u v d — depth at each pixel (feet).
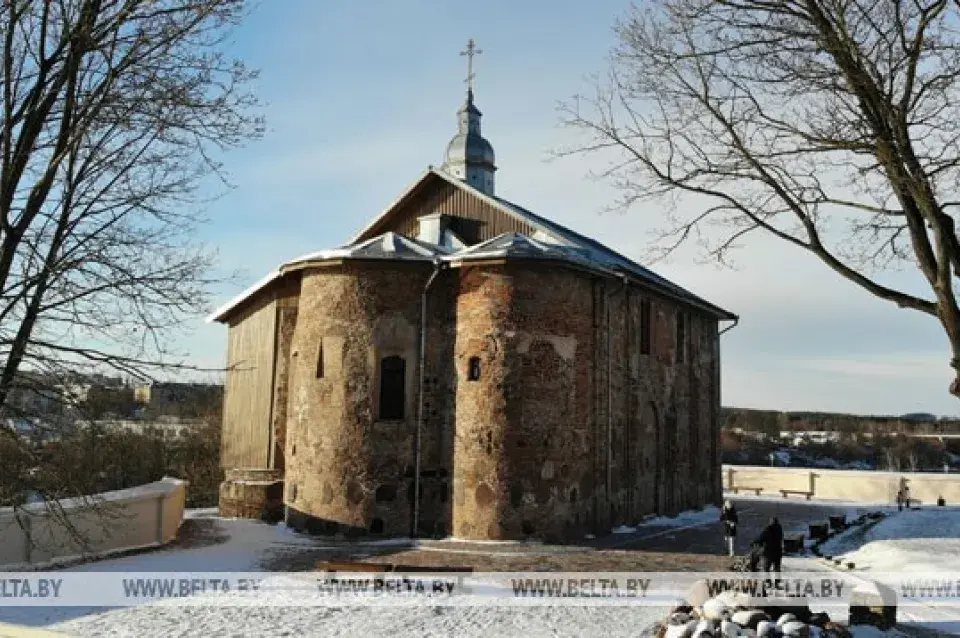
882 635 39.83
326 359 70.64
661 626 39.19
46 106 40.27
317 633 40.06
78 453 56.70
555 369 69.00
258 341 87.15
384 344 70.38
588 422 71.72
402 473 68.80
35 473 50.55
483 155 115.65
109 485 96.53
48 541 56.03
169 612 43.70
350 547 64.03
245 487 80.43
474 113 117.19
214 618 42.60
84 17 39.65
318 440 69.87
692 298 98.07
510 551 62.59
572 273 71.46
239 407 87.56
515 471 66.28
